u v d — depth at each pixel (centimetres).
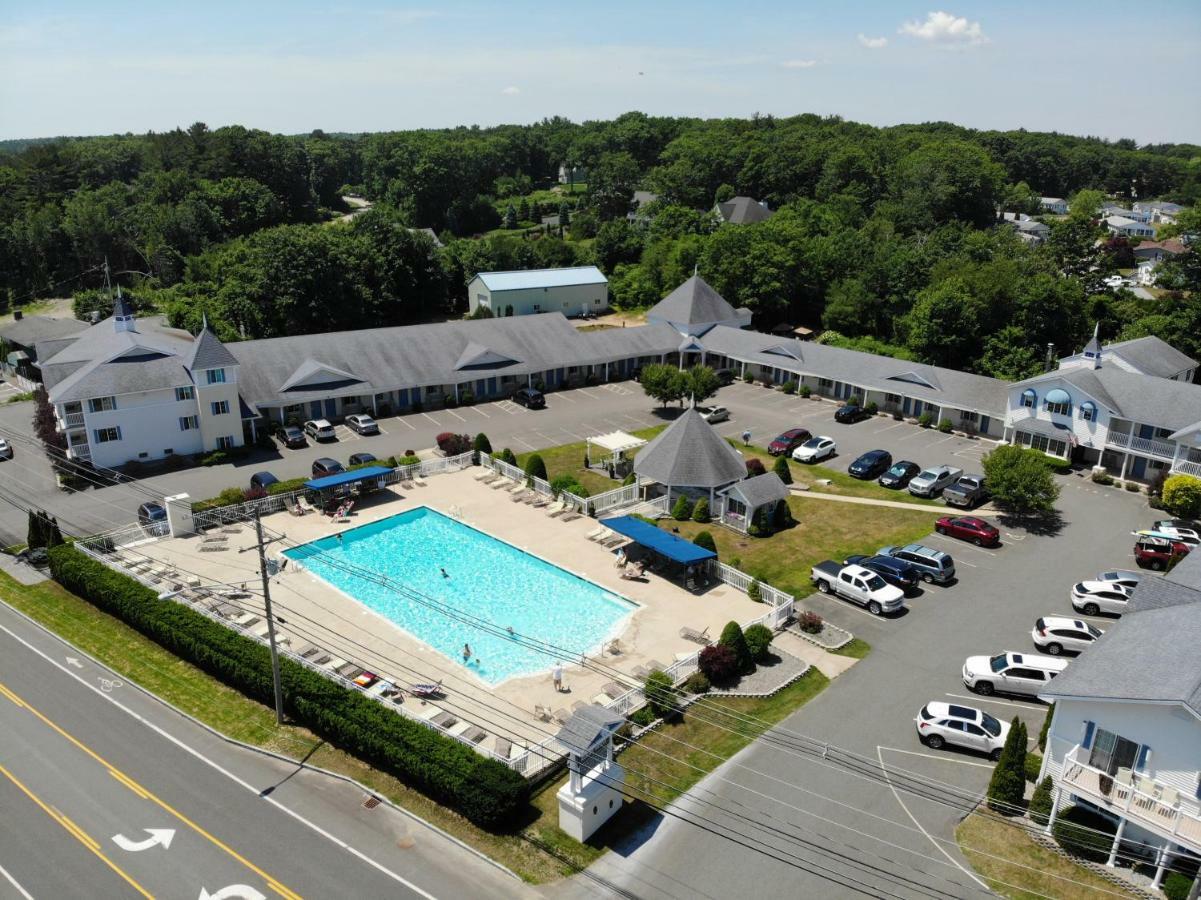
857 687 4350
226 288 11256
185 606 4819
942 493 6756
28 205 17038
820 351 9531
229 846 3331
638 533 5591
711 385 8444
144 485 6781
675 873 3198
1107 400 6994
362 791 3650
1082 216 15275
